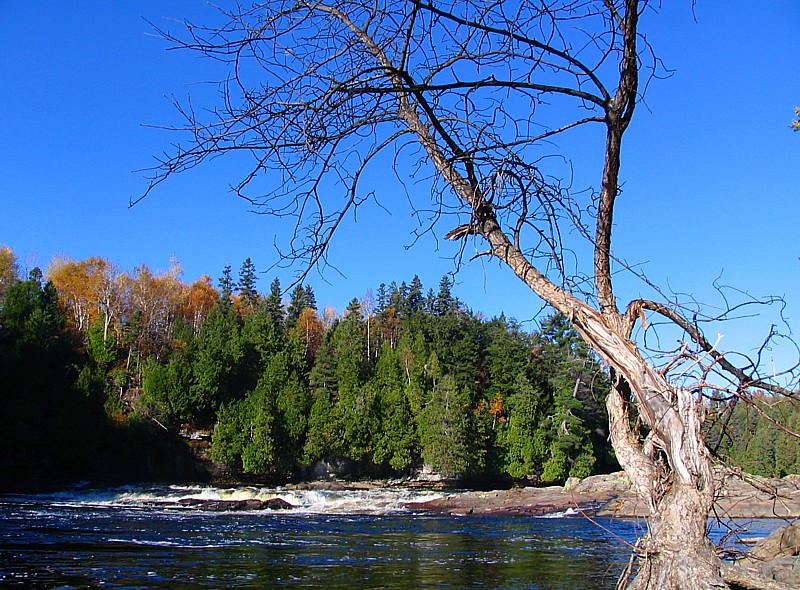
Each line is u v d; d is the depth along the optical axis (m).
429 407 61.50
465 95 4.84
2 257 73.81
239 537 20.48
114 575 12.55
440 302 86.62
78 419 52.94
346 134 4.77
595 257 4.41
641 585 3.65
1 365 52.16
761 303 4.29
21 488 45.84
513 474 61.50
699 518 3.57
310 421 59.12
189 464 57.25
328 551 17.39
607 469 62.62
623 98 4.36
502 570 14.19
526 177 4.55
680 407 3.74
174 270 85.88
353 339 69.19
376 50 5.00
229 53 4.60
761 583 4.21
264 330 68.50
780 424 4.12
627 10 4.29
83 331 68.25
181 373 58.50
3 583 11.53
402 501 43.22
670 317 4.41
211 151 4.61
